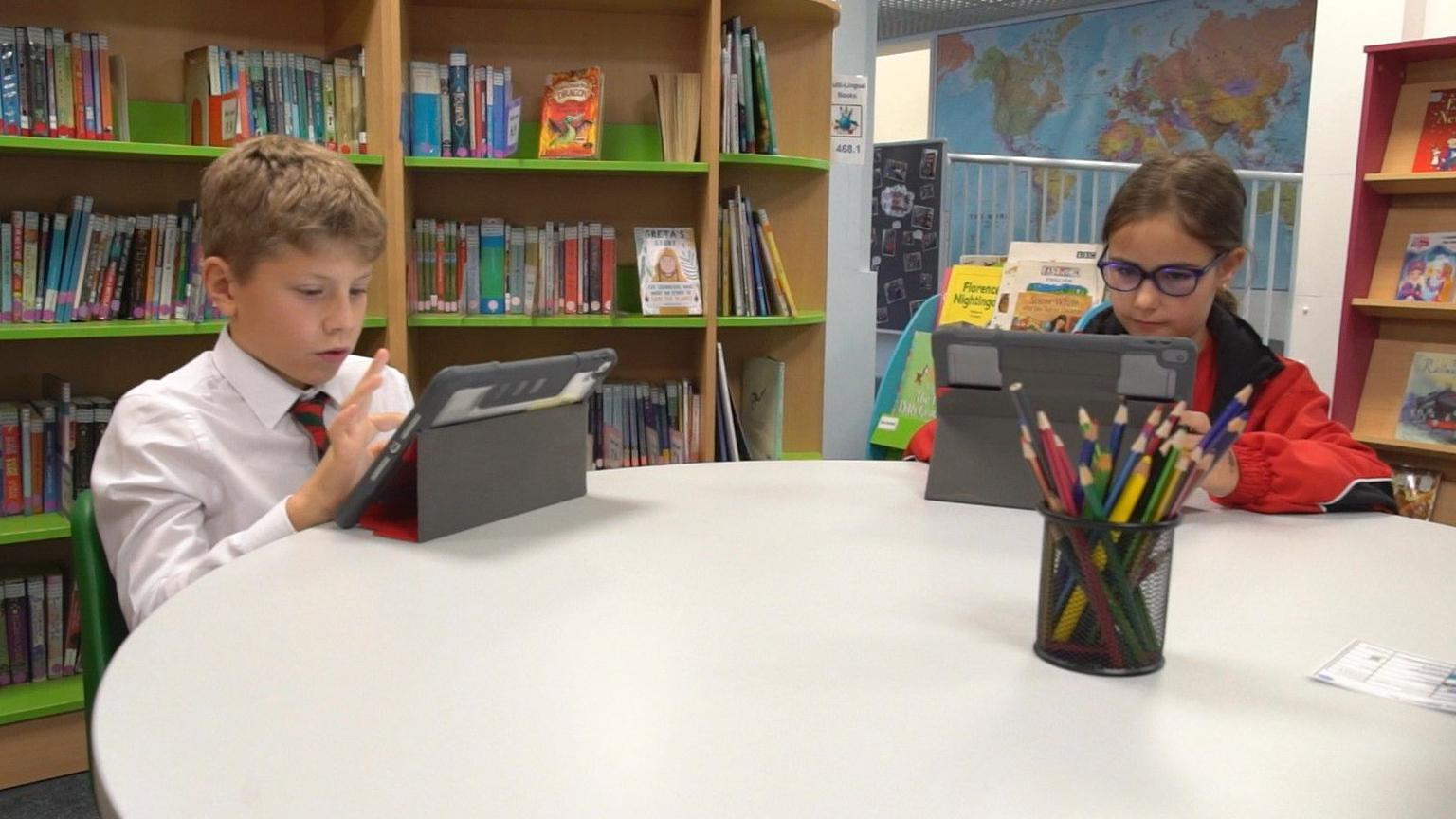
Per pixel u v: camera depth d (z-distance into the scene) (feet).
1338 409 11.21
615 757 2.10
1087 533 2.50
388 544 3.61
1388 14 12.12
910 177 16.74
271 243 4.10
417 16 9.10
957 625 2.90
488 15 9.25
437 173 9.20
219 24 8.48
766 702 2.37
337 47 8.73
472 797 1.94
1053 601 2.61
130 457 4.20
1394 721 2.35
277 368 4.47
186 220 7.88
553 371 3.94
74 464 7.71
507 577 3.26
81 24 7.95
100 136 7.59
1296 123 20.30
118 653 2.61
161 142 8.30
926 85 27.04
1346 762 2.15
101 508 4.01
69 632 7.80
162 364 8.46
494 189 9.38
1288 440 4.48
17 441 7.65
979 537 3.80
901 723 2.27
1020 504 4.23
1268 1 20.40
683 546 3.65
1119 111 22.68
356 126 8.41
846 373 12.81
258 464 4.50
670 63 9.59
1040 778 2.05
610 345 9.89
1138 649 2.55
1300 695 2.48
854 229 12.64
